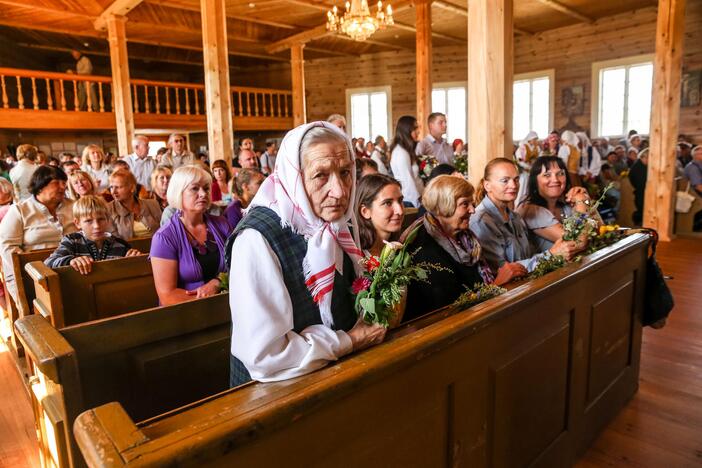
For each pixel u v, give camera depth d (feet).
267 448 3.02
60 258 8.28
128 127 27.45
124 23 26.96
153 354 5.49
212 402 3.07
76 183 11.34
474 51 10.75
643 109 33.78
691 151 27.81
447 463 4.55
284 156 3.63
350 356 3.79
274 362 3.34
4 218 10.30
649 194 20.94
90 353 5.06
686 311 12.14
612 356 7.66
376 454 3.76
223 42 18.88
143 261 8.57
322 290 3.61
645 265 8.61
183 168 7.39
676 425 7.59
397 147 14.12
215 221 7.93
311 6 26.05
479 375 4.76
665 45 19.79
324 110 43.88
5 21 27.63
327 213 3.69
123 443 2.58
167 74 46.26
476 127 10.89
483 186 8.66
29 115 28.66
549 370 5.98
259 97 45.29
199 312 5.80
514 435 5.43
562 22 34.83
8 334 11.34
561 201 9.44
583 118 36.32
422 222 6.55
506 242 7.84
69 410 4.21
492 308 4.73
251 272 3.40
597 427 7.34
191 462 2.60
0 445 7.41
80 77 30.45
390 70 41.22
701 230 22.13
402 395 3.91
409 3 25.04
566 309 6.22
